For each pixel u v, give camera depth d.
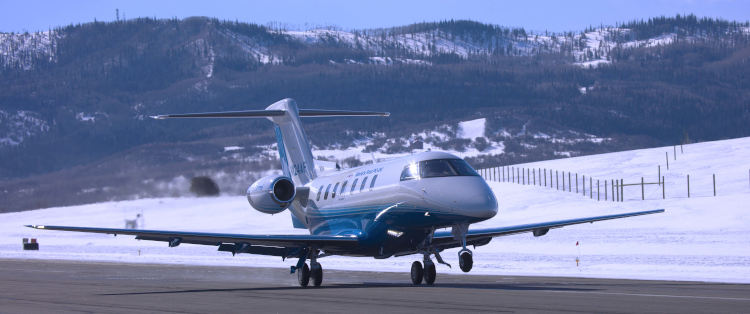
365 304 27.25
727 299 27.31
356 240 39.94
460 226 37.12
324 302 28.30
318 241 38.34
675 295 29.06
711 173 129.50
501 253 66.06
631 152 164.88
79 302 30.00
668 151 158.75
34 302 30.42
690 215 87.69
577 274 44.38
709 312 23.48
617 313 23.44
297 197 50.16
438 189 36.62
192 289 36.69
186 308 26.83
